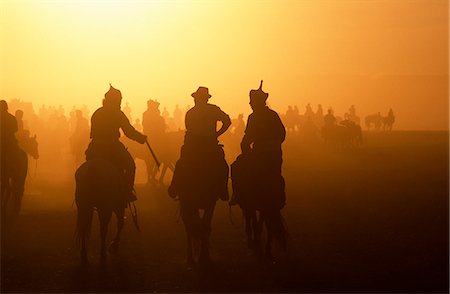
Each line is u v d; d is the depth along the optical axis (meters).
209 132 14.87
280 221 15.01
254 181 15.06
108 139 15.23
